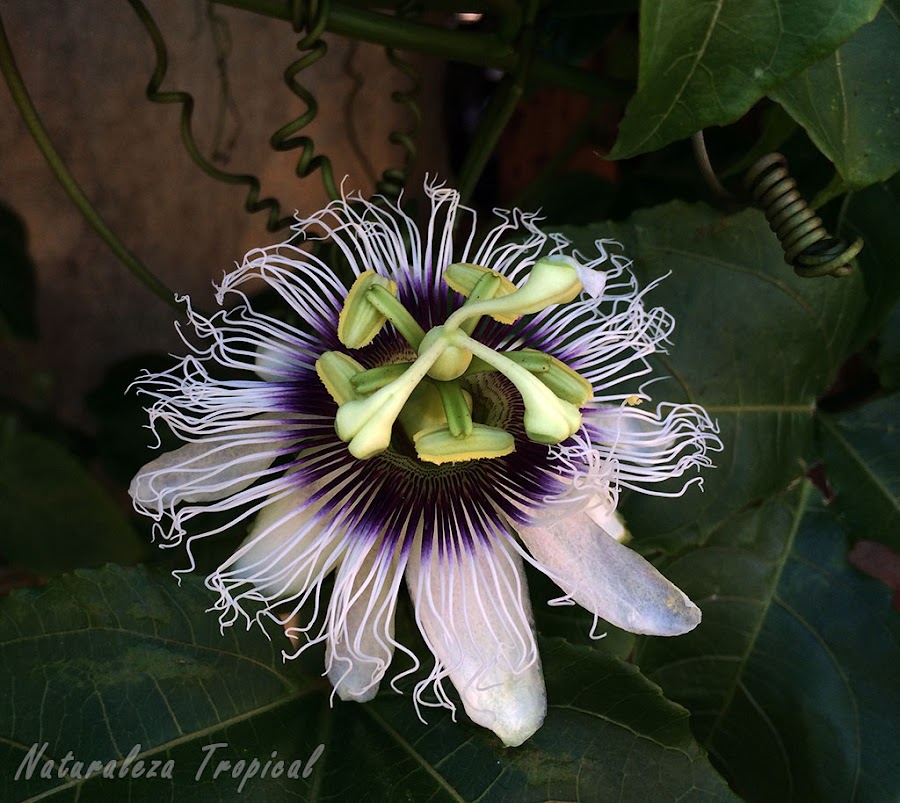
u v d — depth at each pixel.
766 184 0.14
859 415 0.16
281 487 0.12
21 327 0.21
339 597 0.12
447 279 0.13
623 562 0.12
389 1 0.16
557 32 0.20
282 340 0.14
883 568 0.22
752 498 0.15
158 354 0.21
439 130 0.25
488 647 0.12
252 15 0.22
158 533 0.16
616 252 0.15
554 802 0.12
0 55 0.15
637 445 0.13
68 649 0.12
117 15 0.21
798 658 0.15
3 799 0.11
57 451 0.17
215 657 0.12
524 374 0.12
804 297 0.15
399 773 0.12
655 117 0.10
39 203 0.22
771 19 0.10
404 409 0.13
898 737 0.15
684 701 0.15
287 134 0.15
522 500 0.13
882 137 0.12
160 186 0.23
